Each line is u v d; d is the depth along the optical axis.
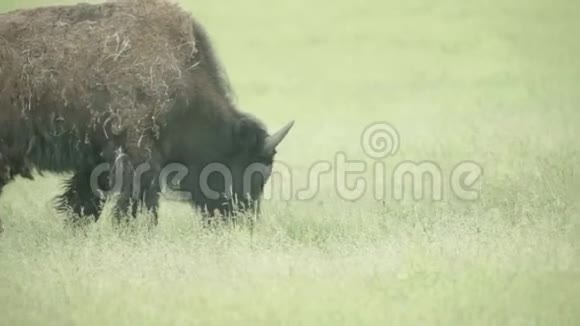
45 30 48.62
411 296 36.88
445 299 36.38
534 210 49.38
